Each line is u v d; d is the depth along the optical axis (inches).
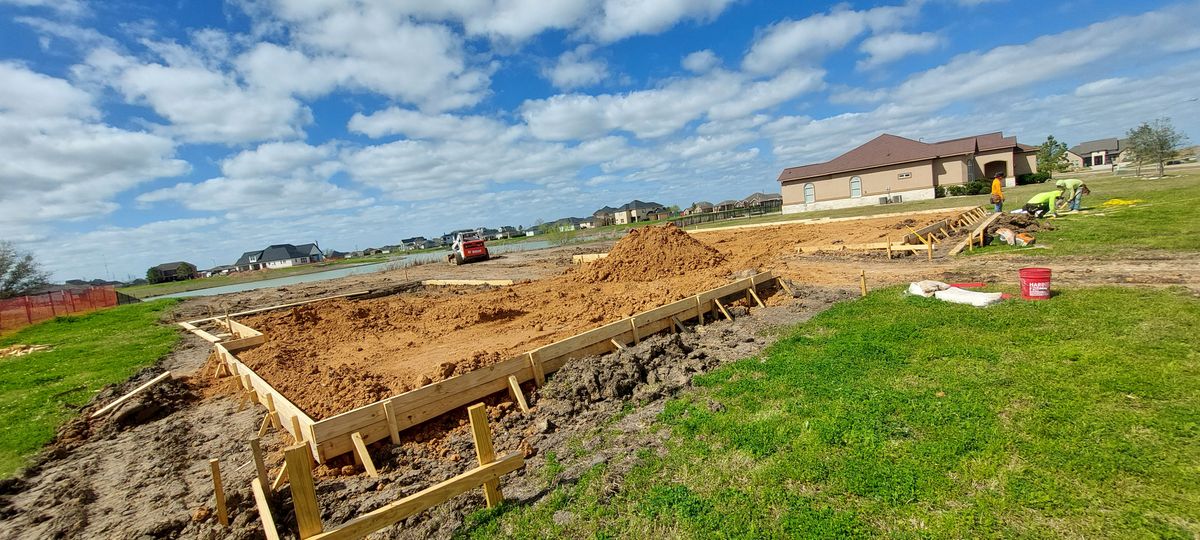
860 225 911.0
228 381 355.6
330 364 357.1
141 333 616.1
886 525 136.5
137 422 300.2
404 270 1391.5
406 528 161.6
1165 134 1235.9
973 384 209.5
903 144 1695.4
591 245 1524.4
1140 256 422.6
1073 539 124.7
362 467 208.2
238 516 175.2
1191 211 609.0
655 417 219.5
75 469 244.1
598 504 161.5
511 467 171.0
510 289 661.9
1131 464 147.9
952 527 132.3
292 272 2164.1
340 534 140.9
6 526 197.5
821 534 134.8
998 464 155.7
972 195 1439.5
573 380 256.4
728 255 703.7
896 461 163.0
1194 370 199.2
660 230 645.3
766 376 248.2
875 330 295.6
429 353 365.4
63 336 641.6
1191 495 134.3
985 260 486.0
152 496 209.0
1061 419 175.3
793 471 163.3
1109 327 255.9
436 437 224.7
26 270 1295.5
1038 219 691.4
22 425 294.7
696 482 166.6
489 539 151.6
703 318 371.2
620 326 312.7
